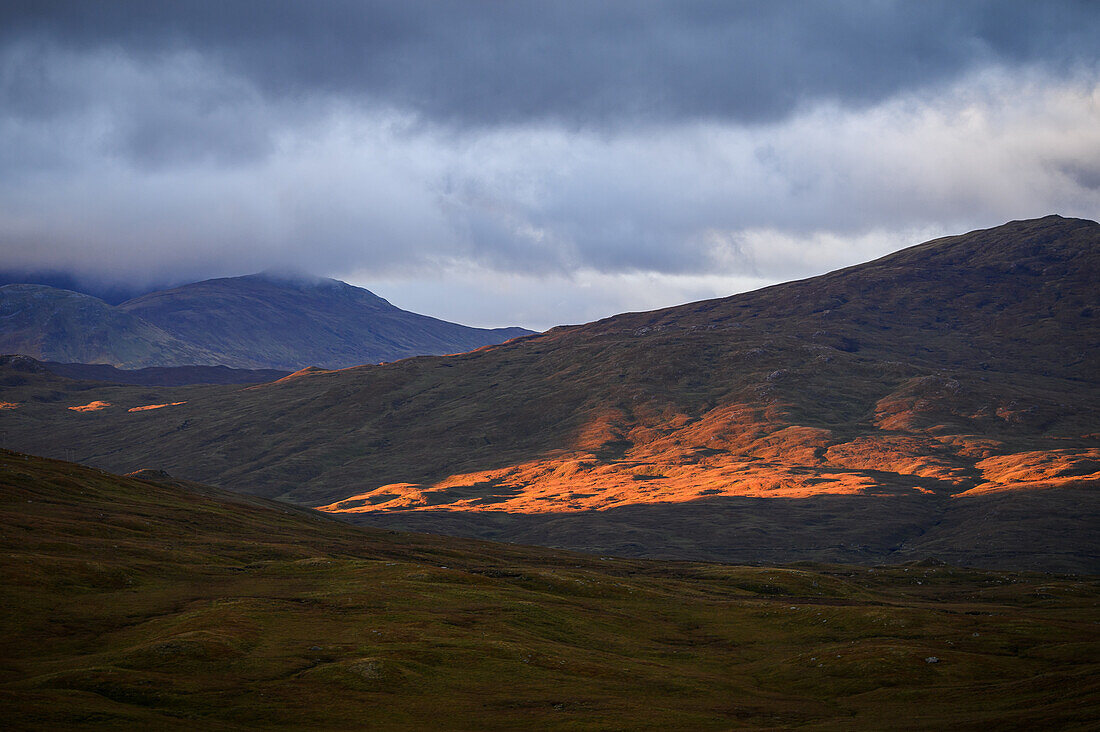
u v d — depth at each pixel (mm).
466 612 118125
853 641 118125
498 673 90875
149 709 74500
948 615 131000
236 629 99500
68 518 161375
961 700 84375
